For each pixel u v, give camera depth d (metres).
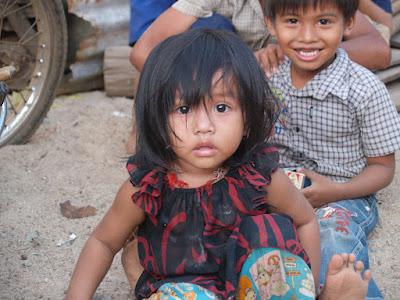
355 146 2.20
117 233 1.74
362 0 3.28
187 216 1.64
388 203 2.51
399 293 2.06
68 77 3.70
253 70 1.58
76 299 1.68
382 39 2.74
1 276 2.17
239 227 1.64
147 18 2.98
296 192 1.75
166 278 1.68
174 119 1.56
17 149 3.01
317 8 2.00
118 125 3.30
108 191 2.71
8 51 3.17
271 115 1.67
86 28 3.62
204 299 1.56
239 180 1.65
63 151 3.03
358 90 2.11
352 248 1.97
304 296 1.58
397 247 2.28
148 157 1.63
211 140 1.54
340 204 2.17
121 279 2.14
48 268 2.22
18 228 2.42
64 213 2.54
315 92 2.12
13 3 3.07
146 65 1.61
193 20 2.68
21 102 3.17
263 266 1.60
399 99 3.18
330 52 2.07
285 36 2.08
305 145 2.21
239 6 2.65
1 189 2.68
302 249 1.63
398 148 2.15
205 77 1.53
